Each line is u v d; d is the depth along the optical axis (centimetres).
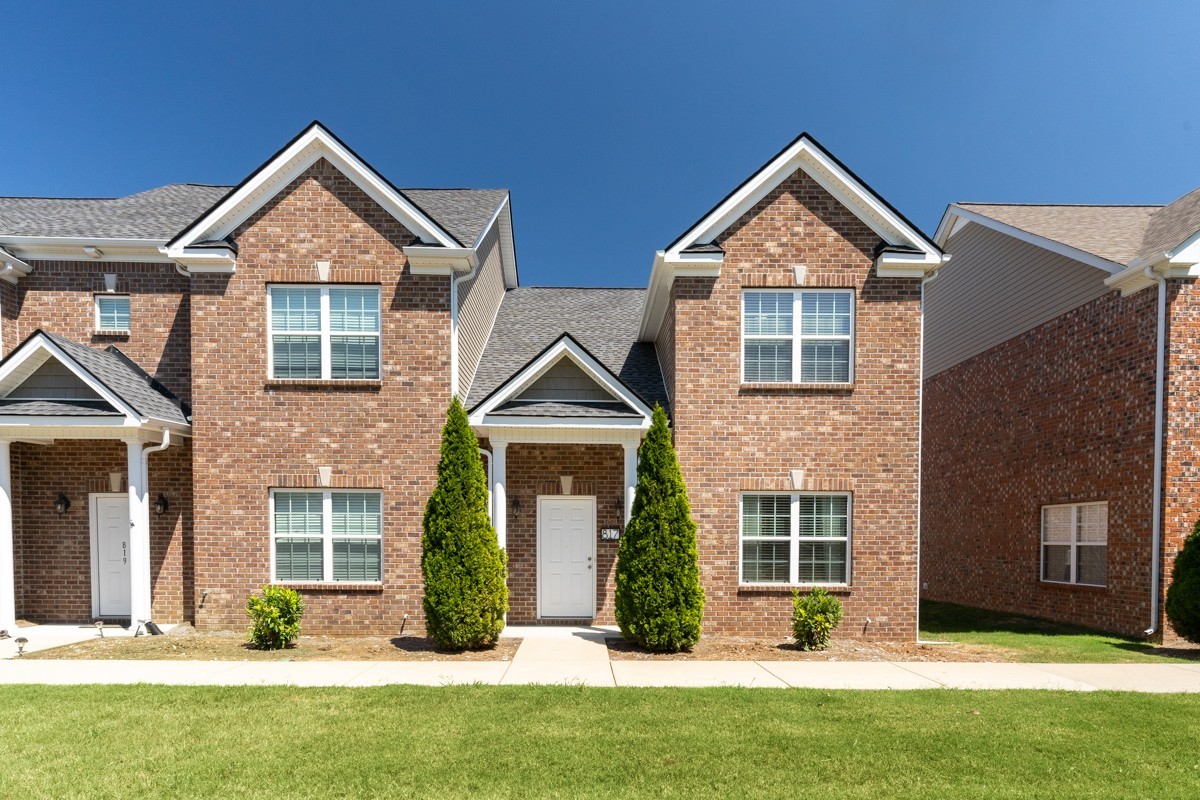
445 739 664
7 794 548
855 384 1248
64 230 1380
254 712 742
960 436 1925
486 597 1091
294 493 1253
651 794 553
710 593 1230
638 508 1139
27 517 1337
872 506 1238
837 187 1258
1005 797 553
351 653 1070
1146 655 1097
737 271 1254
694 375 1247
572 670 959
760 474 1241
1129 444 1306
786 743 659
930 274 1264
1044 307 1565
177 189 1697
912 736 680
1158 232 1441
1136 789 570
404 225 1262
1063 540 1508
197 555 1230
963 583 1894
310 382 1243
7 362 1183
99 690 826
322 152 1259
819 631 1116
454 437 1120
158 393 1312
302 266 1252
